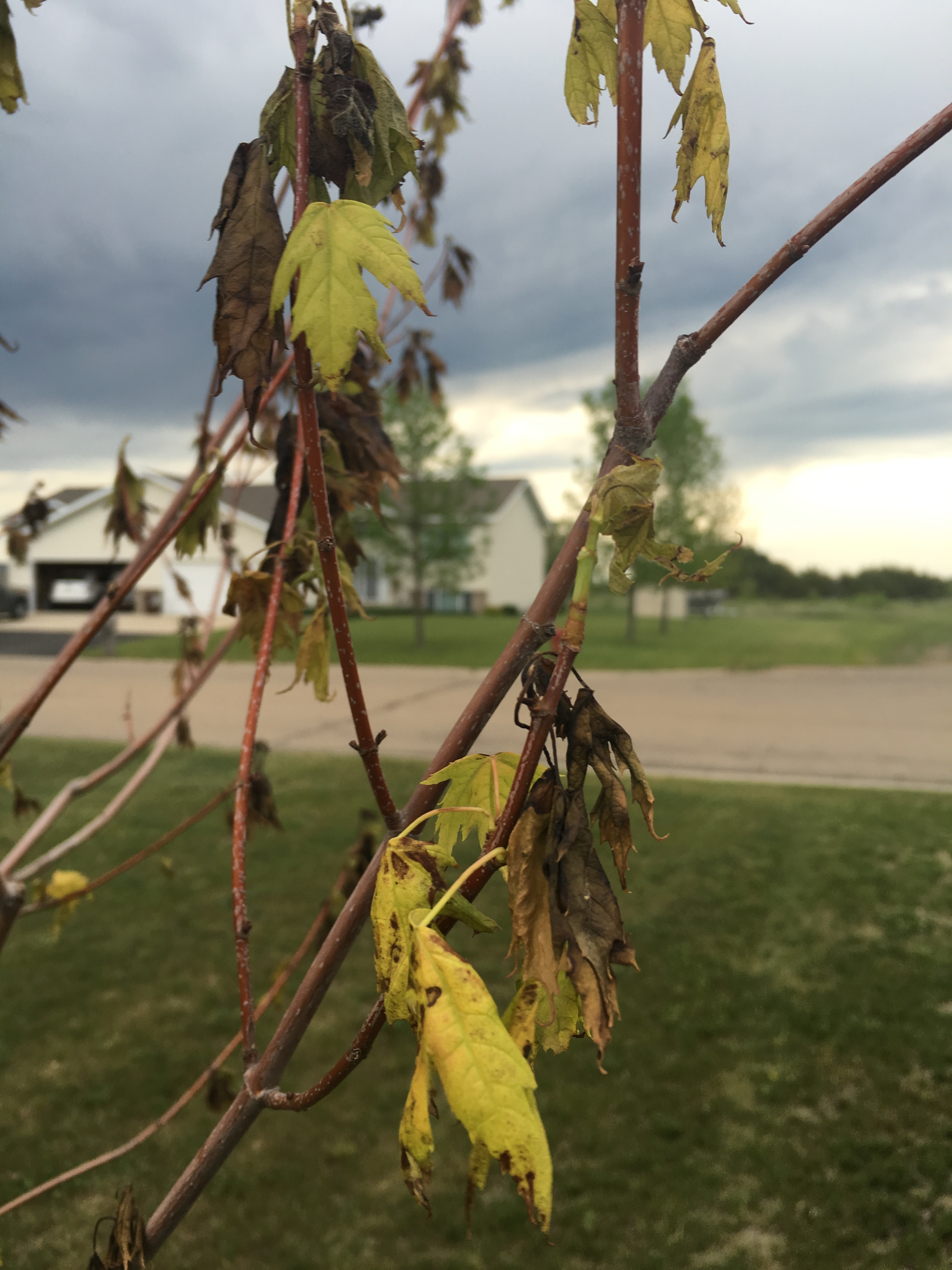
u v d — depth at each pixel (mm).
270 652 1103
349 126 598
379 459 1261
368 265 518
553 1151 3697
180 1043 4438
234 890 913
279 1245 3240
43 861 1503
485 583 36281
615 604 38312
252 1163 3662
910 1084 3980
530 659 577
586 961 489
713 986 4855
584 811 519
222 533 1842
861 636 24547
